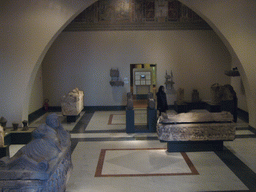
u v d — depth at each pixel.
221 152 6.79
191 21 12.38
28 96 8.76
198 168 5.86
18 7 8.20
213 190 4.89
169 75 12.63
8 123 8.51
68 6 8.26
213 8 8.15
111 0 12.24
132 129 8.72
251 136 8.10
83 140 8.03
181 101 12.09
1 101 8.45
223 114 6.69
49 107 12.83
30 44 8.33
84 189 5.00
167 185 5.11
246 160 6.26
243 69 8.36
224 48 12.59
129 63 12.62
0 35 8.27
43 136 4.16
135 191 4.89
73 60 12.63
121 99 12.89
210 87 12.50
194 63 12.66
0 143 6.36
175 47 12.54
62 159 4.39
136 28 12.41
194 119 6.63
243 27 8.16
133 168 5.92
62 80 12.73
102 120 10.64
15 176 3.44
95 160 6.42
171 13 12.34
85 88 12.81
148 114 8.87
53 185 3.96
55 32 8.33
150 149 7.12
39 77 12.33
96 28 12.42
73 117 10.31
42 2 8.22
